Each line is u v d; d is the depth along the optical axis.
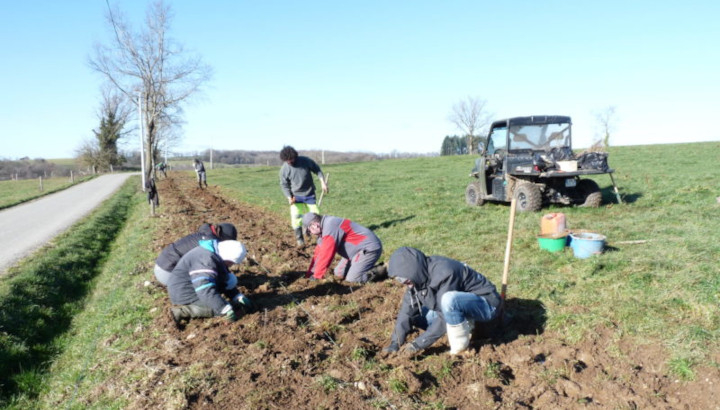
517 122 12.56
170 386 4.49
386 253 8.89
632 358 4.39
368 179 25.78
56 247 12.16
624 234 8.23
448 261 4.61
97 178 55.84
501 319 5.16
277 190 24.56
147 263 9.74
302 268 8.34
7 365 5.78
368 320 5.82
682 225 8.52
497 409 3.91
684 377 4.01
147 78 40.09
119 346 5.83
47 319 7.50
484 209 12.61
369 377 4.45
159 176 52.75
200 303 6.05
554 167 11.45
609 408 3.79
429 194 16.98
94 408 4.52
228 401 4.21
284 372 4.62
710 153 24.17
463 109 70.62
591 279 6.12
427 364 4.62
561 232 7.80
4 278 8.91
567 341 4.84
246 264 8.78
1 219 19.34
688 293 5.18
